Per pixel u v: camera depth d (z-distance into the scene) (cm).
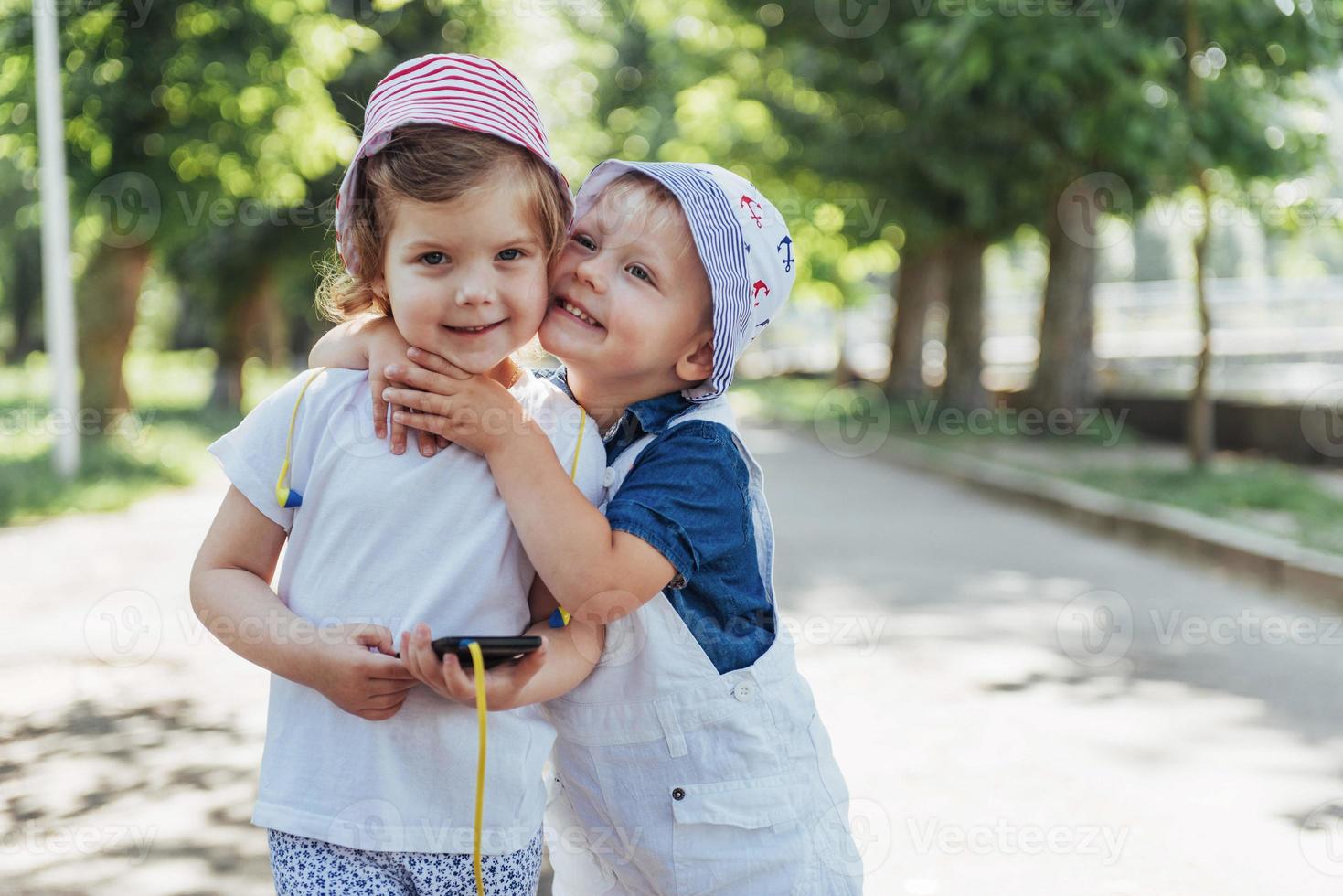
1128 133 1097
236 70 1223
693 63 1766
